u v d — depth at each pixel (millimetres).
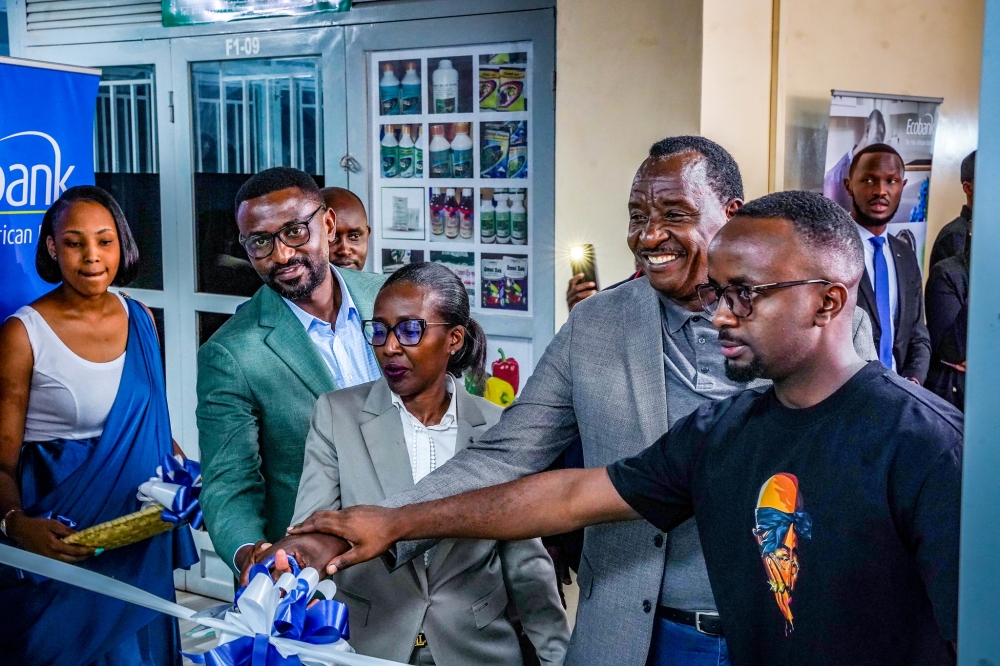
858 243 1342
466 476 1777
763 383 1735
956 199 4156
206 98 3873
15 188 2668
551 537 2773
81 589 2521
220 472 2115
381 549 1628
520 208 3398
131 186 4062
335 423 1897
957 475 1171
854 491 1243
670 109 2867
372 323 1856
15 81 2658
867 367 1312
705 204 1703
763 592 1354
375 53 3545
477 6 3338
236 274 3924
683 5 2809
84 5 4012
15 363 2539
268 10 3678
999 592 894
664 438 1566
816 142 3434
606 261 3025
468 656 1811
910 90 3820
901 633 1243
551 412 1864
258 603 1401
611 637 1729
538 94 3295
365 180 3619
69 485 2590
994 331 875
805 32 3309
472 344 1958
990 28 852
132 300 2760
